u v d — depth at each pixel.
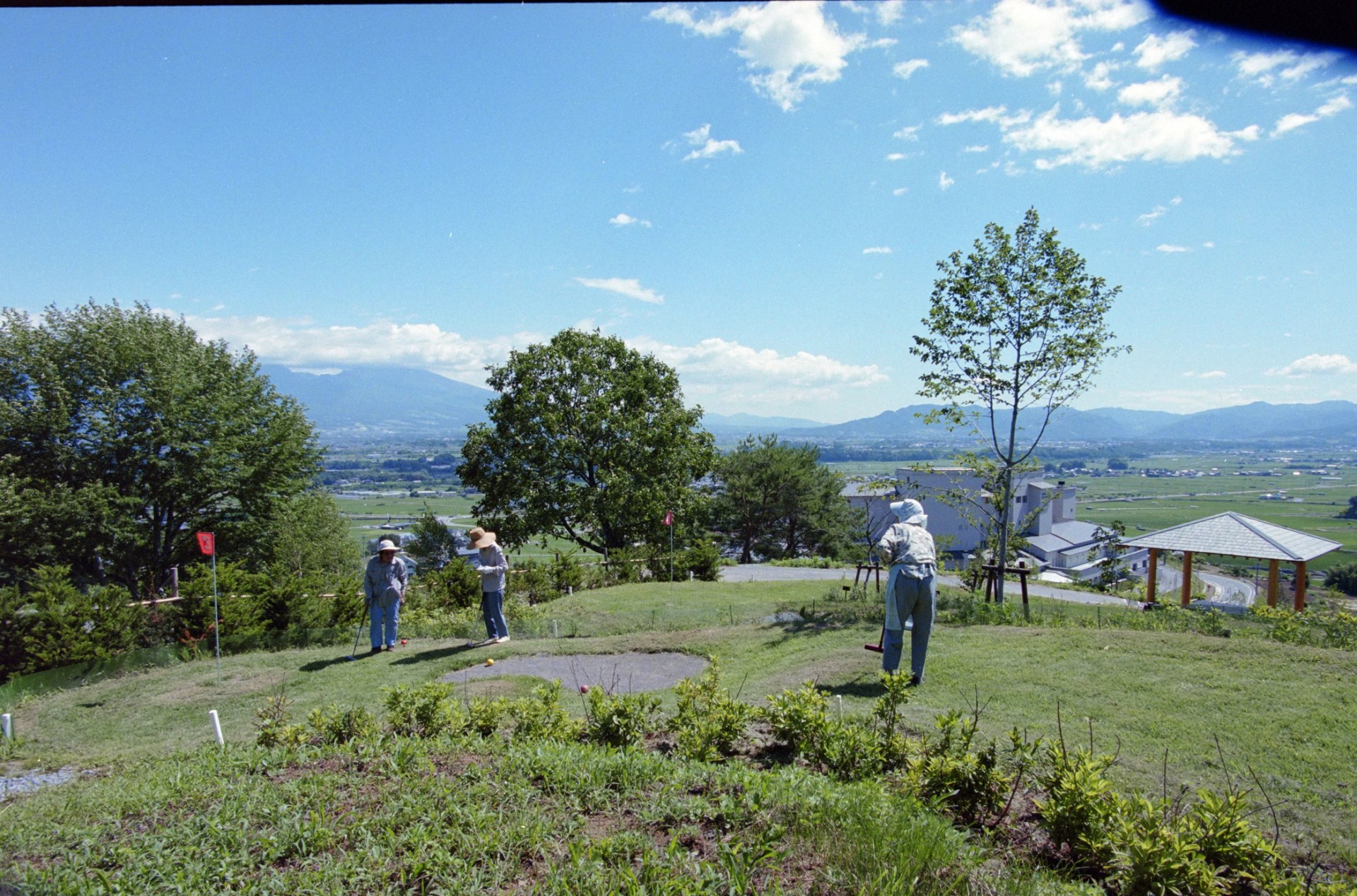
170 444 28.84
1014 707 7.31
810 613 12.95
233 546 32.28
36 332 28.19
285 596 15.41
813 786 4.59
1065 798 4.16
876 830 3.82
